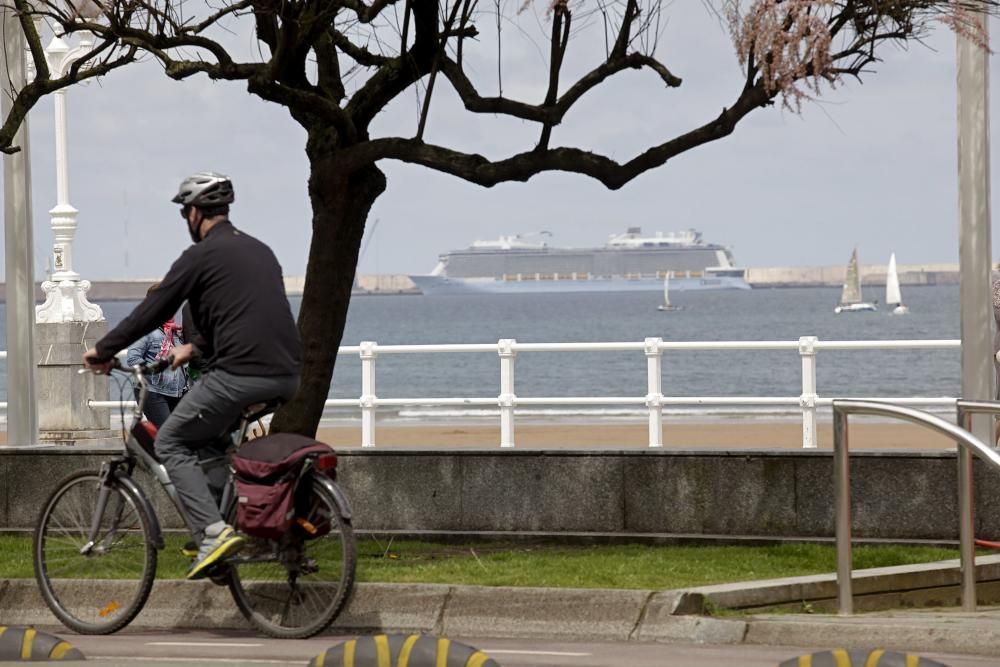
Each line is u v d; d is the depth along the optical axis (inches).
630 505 637.9
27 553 610.9
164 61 561.6
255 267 454.6
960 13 495.8
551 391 3189.0
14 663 417.1
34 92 582.6
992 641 436.5
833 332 6476.4
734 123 542.6
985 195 622.8
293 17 537.6
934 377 3157.0
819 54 452.1
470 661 381.4
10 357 719.7
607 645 458.9
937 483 613.9
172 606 507.2
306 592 466.6
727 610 482.3
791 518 622.5
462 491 651.5
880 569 526.3
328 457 457.1
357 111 598.9
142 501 484.1
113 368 466.0
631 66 556.7
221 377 451.8
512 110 561.6
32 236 719.7
